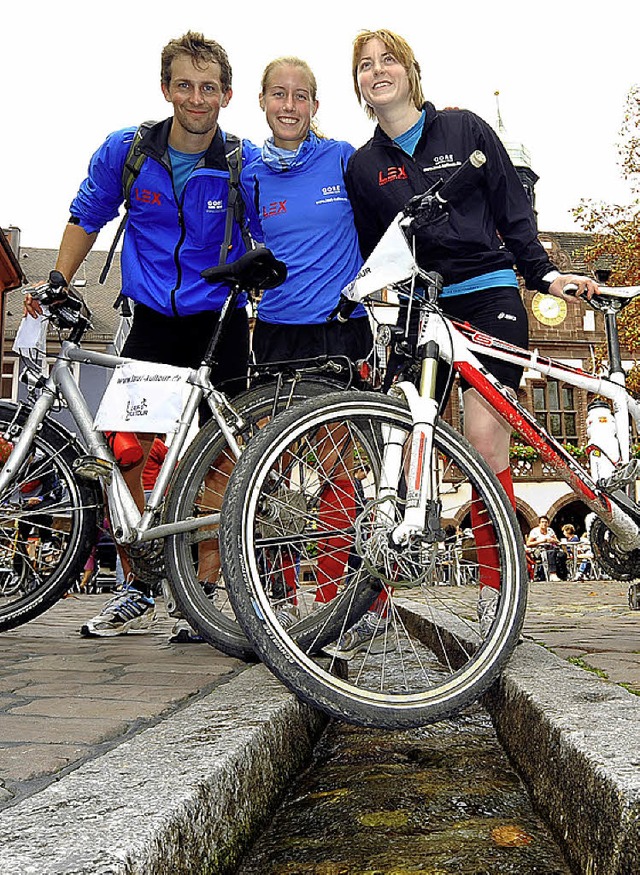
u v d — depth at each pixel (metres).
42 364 3.60
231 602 2.14
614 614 5.96
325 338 3.80
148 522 3.11
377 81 3.44
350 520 2.65
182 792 1.43
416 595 2.87
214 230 3.83
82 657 3.35
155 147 3.71
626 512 2.91
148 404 3.10
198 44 3.58
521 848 1.64
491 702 2.66
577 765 1.63
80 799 1.40
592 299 3.13
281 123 3.75
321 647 2.49
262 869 1.57
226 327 3.18
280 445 2.29
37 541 3.61
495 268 3.32
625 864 1.38
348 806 1.89
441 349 2.69
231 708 2.14
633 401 3.03
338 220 3.80
